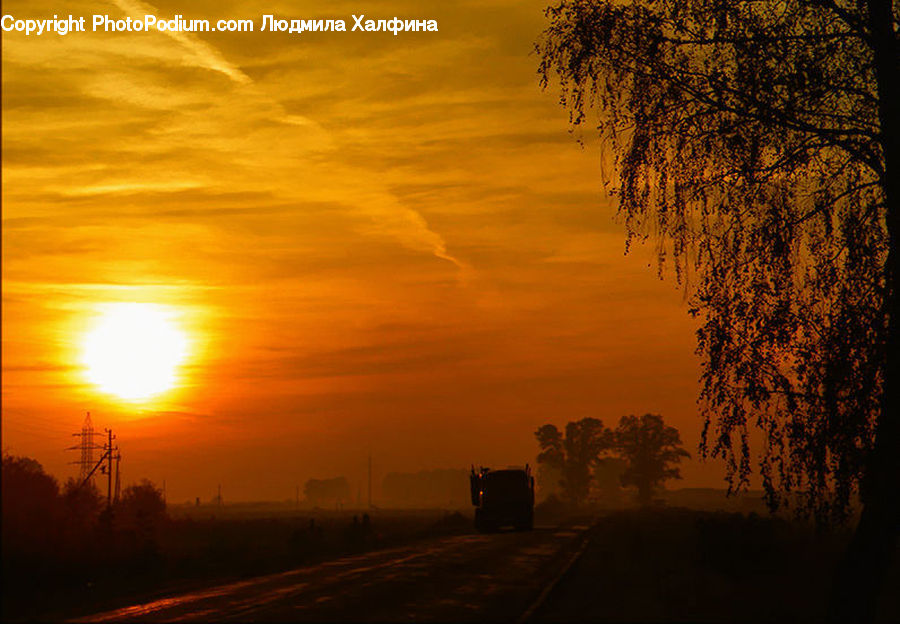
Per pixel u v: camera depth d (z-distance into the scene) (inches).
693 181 971.9
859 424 915.4
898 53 928.9
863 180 960.3
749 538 1817.2
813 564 1737.2
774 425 947.3
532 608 1203.9
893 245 924.6
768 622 1111.6
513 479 3513.8
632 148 974.4
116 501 3538.4
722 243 965.8
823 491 936.3
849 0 943.0
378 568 1871.3
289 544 2815.0
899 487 921.5
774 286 948.0
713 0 943.0
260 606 1251.8
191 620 1108.5
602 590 1429.6
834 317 924.0
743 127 947.3
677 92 956.6
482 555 2187.5
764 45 934.4
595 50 970.1
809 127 935.7
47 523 1716.3
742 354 955.3
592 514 6820.9
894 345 909.2
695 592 1396.4
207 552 2409.0
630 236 983.6
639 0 972.6
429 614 1149.7
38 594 1440.7
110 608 1266.0
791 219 950.4
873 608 976.9
